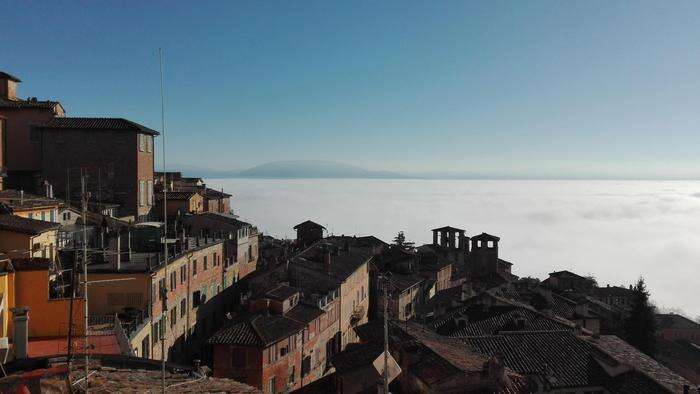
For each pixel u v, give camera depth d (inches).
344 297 2800.2
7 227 1430.9
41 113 2755.9
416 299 3464.6
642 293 3245.6
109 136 2726.4
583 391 1507.1
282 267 2664.9
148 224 2304.4
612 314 3390.7
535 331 1785.2
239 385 799.1
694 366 3267.7
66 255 1692.9
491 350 1644.9
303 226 4503.0
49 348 963.3
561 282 3924.7
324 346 2445.9
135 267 1779.0
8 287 1040.8
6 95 2839.6
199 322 2442.2
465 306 2379.4
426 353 1349.7
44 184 2460.6
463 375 1207.6
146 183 2888.8
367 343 1676.9
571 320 2605.8
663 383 1471.5
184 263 2237.9
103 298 1708.9
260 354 1871.3
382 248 4375.0
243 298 2518.5
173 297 2075.5
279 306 2164.1
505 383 1218.6
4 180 2657.5
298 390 1825.8
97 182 2711.6
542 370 1550.2
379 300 3262.8
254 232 3595.0
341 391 1531.7
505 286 3191.4
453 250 4611.2
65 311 1066.1
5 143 2596.0
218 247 2768.2
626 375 1528.1
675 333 3961.6
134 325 1553.9
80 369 717.9
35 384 636.7
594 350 1653.5
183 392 715.4
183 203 3307.1
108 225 2148.1
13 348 840.9
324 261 2758.4
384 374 566.6
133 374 759.7
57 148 2706.7
